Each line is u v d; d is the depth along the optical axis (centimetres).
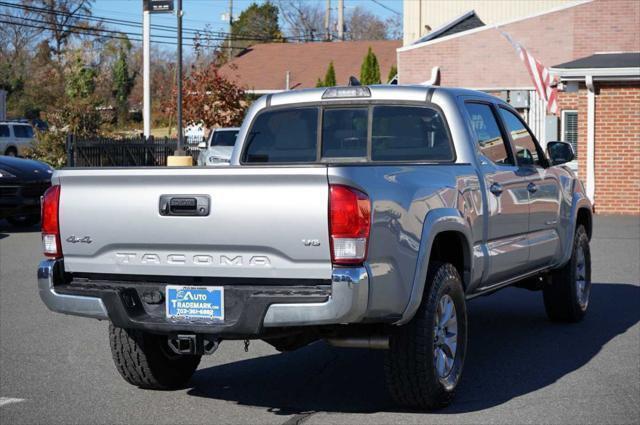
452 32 3538
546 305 897
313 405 636
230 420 602
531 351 789
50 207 589
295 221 527
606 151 2084
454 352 630
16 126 4250
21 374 726
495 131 757
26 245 1547
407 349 583
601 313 952
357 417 604
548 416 600
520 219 759
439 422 589
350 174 527
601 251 1428
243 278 552
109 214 573
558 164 837
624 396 646
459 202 646
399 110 724
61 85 6341
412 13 3906
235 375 725
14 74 6681
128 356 651
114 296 565
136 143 3114
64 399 655
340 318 522
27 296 1074
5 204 1656
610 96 2070
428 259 590
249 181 537
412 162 697
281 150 763
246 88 4062
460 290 632
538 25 2933
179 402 647
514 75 2978
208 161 2714
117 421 602
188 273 558
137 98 7394
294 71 4872
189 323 552
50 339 853
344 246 521
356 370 736
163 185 559
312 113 754
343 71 4825
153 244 563
